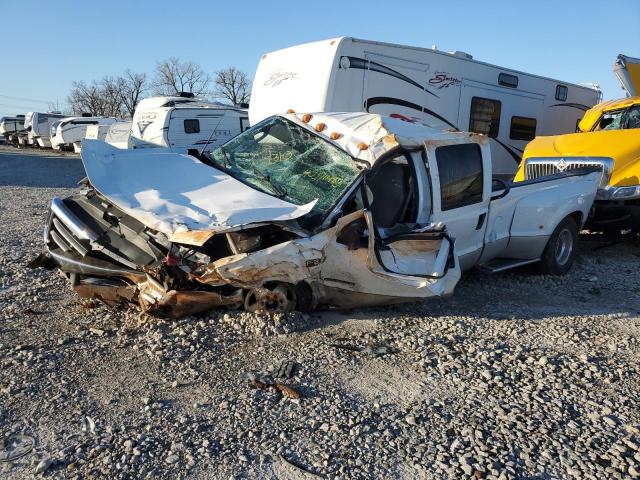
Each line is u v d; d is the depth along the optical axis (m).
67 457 2.99
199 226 4.23
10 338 4.44
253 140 5.95
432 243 5.32
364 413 3.59
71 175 21.56
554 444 3.36
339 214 4.86
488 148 6.39
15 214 11.30
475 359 4.50
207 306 4.51
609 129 10.22
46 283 5.92
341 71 9.59
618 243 10.28
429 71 10.77
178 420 3.38
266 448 3.17
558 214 7.19
